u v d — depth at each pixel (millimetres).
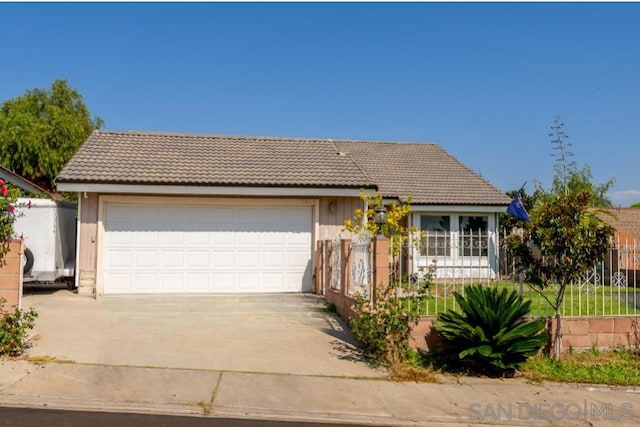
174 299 14203
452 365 9664
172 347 9766
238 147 17797
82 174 14336
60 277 15805
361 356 9781
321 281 15180
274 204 15664
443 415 7457
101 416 6645
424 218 20438
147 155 16156
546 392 8688
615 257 12383
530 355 9406
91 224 14719
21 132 27922
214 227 15344
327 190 15469
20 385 7477
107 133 17516
